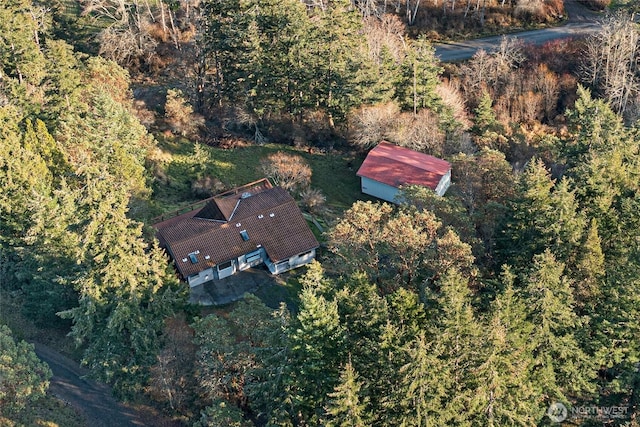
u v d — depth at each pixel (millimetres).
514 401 40719
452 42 102562
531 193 48781
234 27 80062
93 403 50719
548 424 44156
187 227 63188
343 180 78938
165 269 52125
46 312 56031
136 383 49156
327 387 40750
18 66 72500
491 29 104500
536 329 43344
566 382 44969
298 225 64000
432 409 38156
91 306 48625
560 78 93438
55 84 71938
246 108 84562
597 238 47219
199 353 45906
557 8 105812
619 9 97062
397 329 39594
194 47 86438
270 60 81688
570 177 55562
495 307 41031
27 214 57344
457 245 45875
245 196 66312
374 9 97250
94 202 48375
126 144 64438
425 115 80125
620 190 55500
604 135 59438
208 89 88312
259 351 43375
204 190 73188
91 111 67688
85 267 50781
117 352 49219
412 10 107312
